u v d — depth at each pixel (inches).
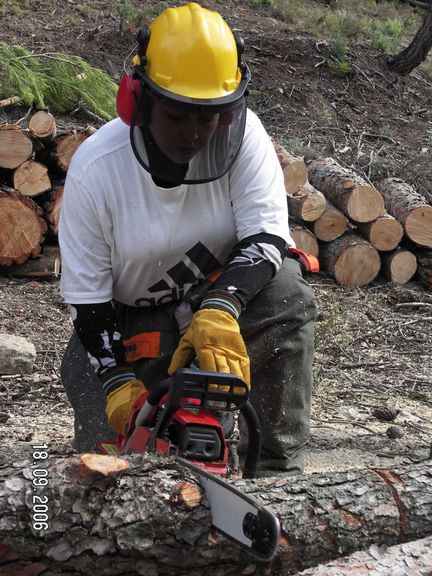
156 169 109.2
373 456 173.6
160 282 119.8
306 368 124.9
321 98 457.4
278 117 433.4
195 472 89.6
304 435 126.0
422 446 181.8
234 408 94.1
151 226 114.1
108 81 384.8
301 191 309.3
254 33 498.9
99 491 86.5
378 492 95.9
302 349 123.4
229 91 105.1
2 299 263.0
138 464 89.2
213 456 93.5
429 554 91.6
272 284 121.7
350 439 183.5
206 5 531.5
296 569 92.1
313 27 541.3
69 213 114.7
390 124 454.6
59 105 376.8
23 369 209.2
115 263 117.7
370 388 222.1
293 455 125.5
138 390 110.0
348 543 92.7
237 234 119.3
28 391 201.2
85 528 85.4
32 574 86.5
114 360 113.5
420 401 216.5
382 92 485.7
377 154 401.7
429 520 95.2
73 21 462.6
